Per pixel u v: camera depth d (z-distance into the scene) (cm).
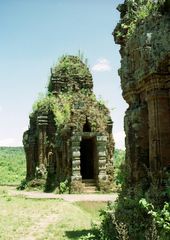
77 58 3716
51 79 3641
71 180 2839
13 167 5675
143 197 886
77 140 2895
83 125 2948
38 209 1867
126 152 1050
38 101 3644
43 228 1390
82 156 3206
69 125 2942
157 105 904
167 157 893
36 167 3369
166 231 726
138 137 980
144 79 931
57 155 3130
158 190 848
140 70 938
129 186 1020
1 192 2852
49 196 2555
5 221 1537
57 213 1730
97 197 2438
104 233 950
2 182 4544
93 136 2961
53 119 3400
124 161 1123
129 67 1031
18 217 1639
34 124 3712
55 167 3266
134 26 1027
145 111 985
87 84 3638
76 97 3219
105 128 3042
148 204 802
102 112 3197
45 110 3438
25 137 3766
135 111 995
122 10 1173
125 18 1114
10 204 2061
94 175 3000
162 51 873
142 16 987
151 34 898
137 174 973
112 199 2258
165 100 906
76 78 3612
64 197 2458
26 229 1374
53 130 3391
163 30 888
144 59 904
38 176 3300
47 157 3372
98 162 2920
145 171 966
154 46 891
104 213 1020
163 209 754
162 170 877
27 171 3697
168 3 900
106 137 2983
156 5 950
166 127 902
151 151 916
